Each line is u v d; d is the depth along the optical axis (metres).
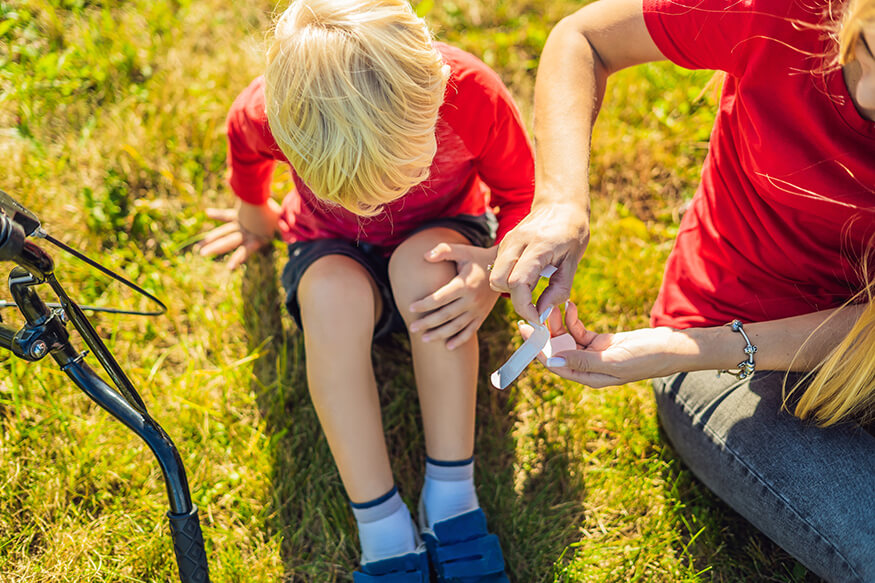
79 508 1.79
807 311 1.55
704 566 1.76
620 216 2.26
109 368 1.27
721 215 1.58
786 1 1.17
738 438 1.56
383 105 1.22
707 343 1.46
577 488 1.87
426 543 1.67
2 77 2.27
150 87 2.34
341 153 1.23
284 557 1.78
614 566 1.75
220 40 2.46
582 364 1.44
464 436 1.66
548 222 1.34
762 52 1.23
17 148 2.18
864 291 1.43
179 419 1.90
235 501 1.84
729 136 1.48
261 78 1.65
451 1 2.55
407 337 2.07
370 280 1.67
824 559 1.46
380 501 1.62
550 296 1.35
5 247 1.01
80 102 2.29
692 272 1.69
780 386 1.58
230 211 2.22
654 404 1.97
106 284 2.08
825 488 1.45
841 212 1.32
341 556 1.77
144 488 1.82
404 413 1.98
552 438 1.94
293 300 1.70
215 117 2.32
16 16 2.34
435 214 1.73
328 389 1.58
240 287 2.11
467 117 1.54
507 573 1.76
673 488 1.84
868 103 1.09
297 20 1.27
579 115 1.42
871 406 1.52
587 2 2.55
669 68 2.42
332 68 1.22
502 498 1.84
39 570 1.70
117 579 1.71
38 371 1.90
